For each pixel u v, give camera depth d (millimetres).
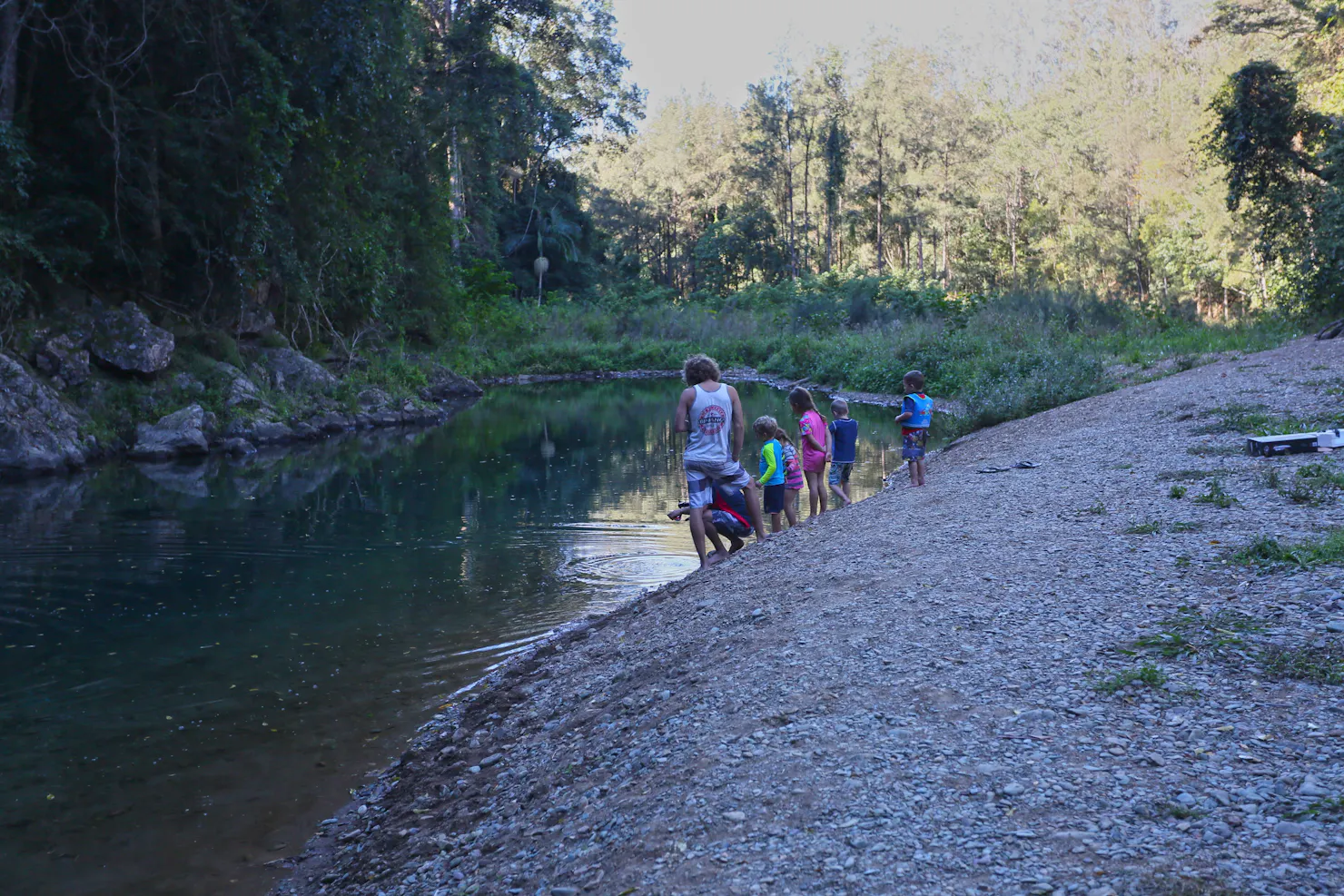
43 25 19141
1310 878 2193
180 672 6508
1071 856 2412
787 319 50188
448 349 36094
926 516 7195
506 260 58969
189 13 19406
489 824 3887
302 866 4059
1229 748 2885
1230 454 8023
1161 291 51406
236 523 11734
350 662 6680
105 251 19938
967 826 2619
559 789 3910
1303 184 25875
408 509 12633
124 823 4473
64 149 19875
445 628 7426
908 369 28719
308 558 9852
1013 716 3275
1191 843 2400
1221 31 45781
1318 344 17172
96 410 18328
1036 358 21094
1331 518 5336
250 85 20297
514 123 39594
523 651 6809
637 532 11055
